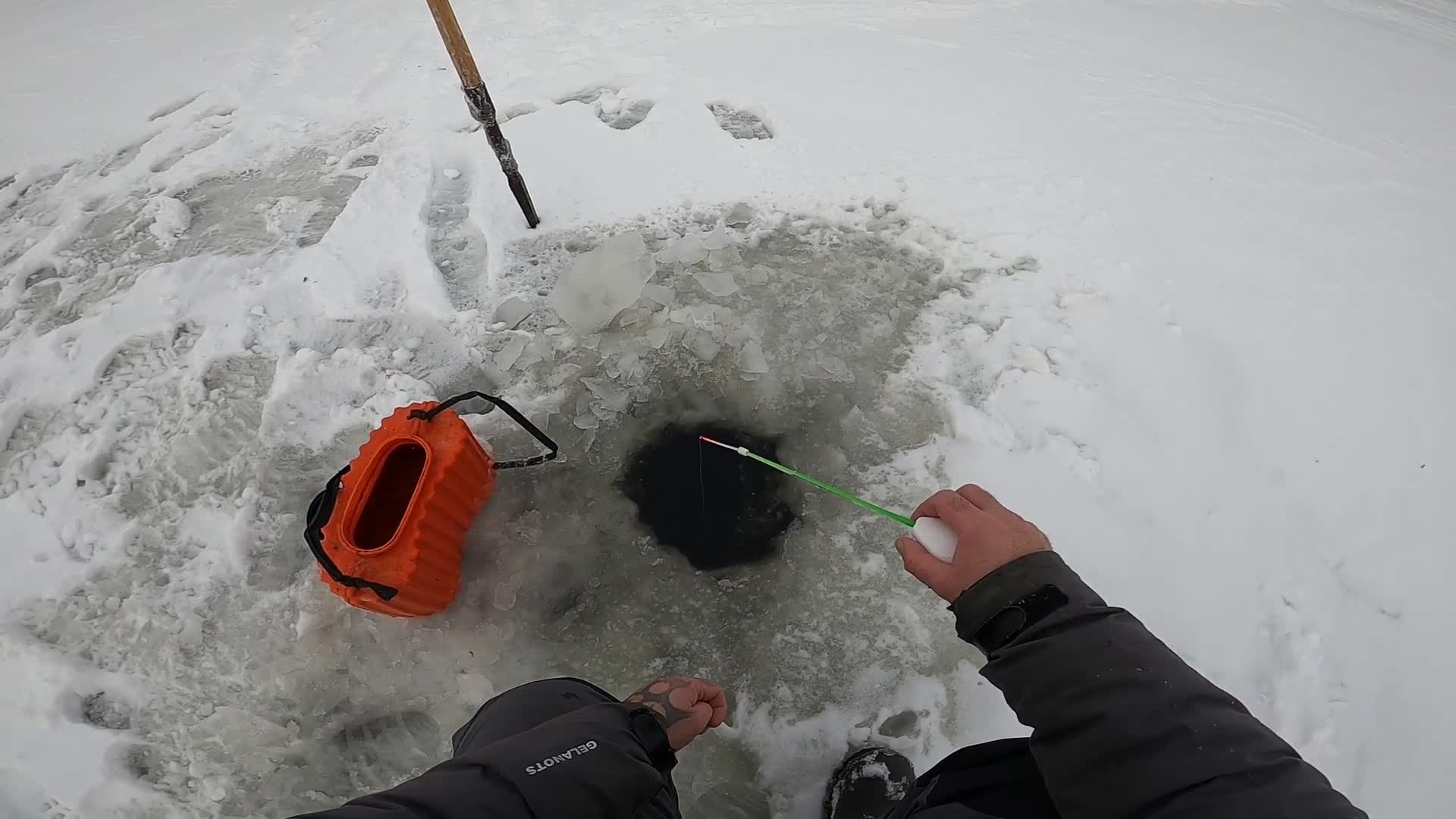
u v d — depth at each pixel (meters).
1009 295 2.49
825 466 2.18
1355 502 2.09
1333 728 1.80
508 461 2.13
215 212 2.81
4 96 3.38
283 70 3.39
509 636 1.93
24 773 1.75
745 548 2.07
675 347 2.39
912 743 1.79
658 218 2.71
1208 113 3.09
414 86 3.23
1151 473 2.13
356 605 1.70
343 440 2.20
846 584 2.00
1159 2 3.73
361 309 2.46
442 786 0.97
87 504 2.11
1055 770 1.00
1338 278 2.54
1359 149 2.97
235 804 1.76
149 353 2.40
